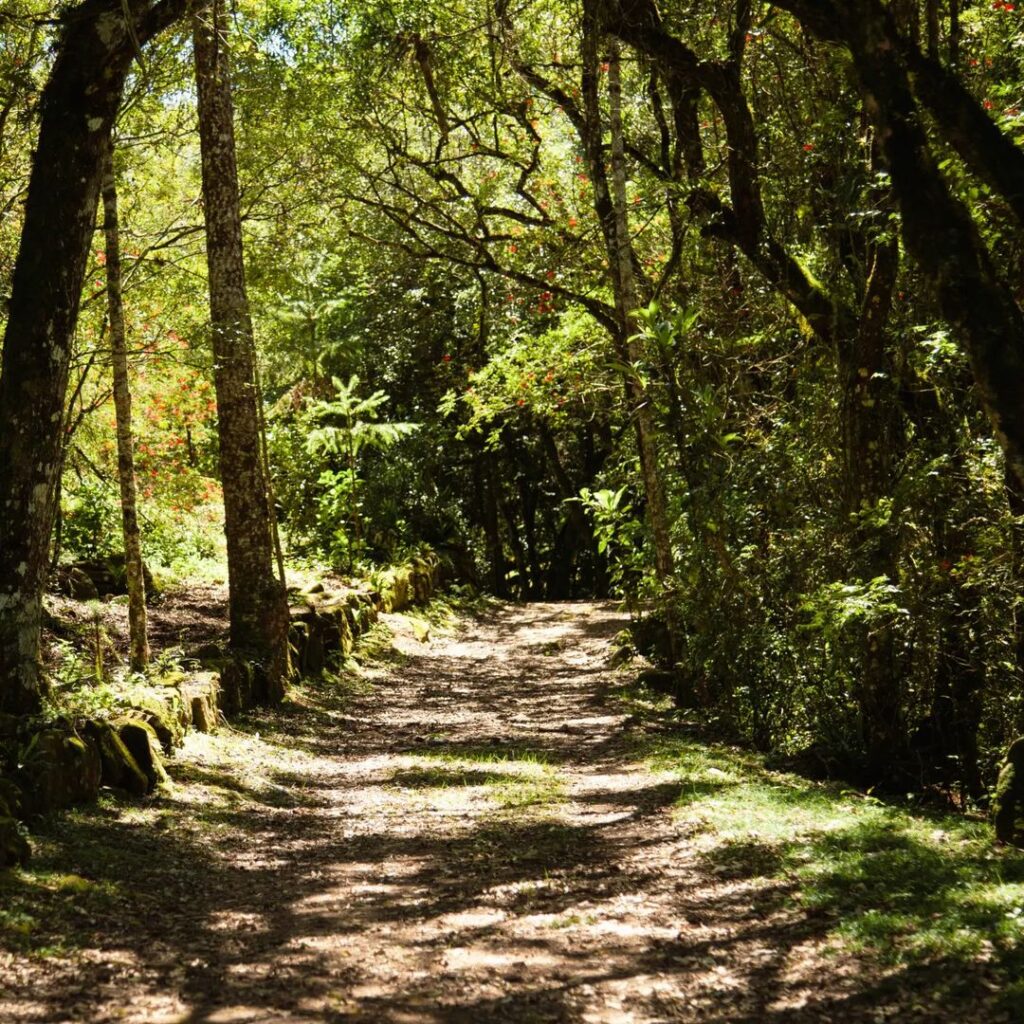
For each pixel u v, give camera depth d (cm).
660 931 542
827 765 952
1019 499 830
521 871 664
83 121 759
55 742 709
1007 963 439
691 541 1202
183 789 841
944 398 952
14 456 752
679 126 1240
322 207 1739
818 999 441
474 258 2033
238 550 1295
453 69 1580
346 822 819
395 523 2597
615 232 1355
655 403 1234
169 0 788
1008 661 909
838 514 971
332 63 1528
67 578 1491
